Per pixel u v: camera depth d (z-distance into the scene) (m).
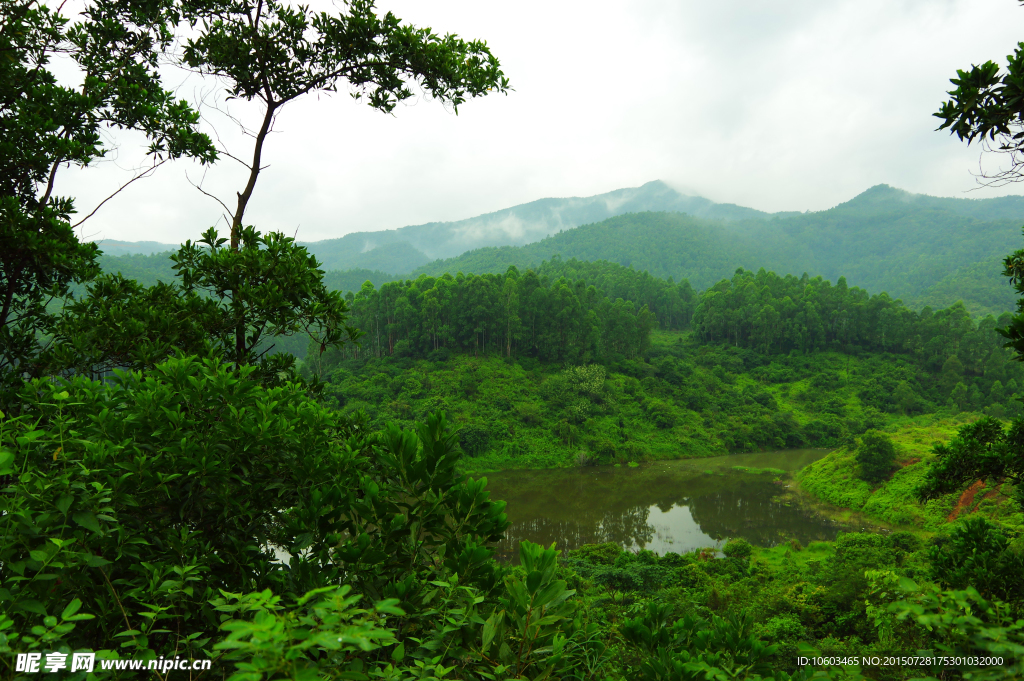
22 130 5.18
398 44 5.78
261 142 5.85
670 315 140.75
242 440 2.77
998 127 4.30
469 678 2.02
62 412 2.61
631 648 2.56
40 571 1.70
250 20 5.68
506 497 49.09
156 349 4.57
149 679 1.83
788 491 50.69
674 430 73.50
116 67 6.16
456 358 85.31
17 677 1.46
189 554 2.36
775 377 97.44
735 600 21.62
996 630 1.44
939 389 91.25
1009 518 30.89
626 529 40.06
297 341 96.62
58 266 5.06
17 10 5.21
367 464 3.33
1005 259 6.64
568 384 78.31
